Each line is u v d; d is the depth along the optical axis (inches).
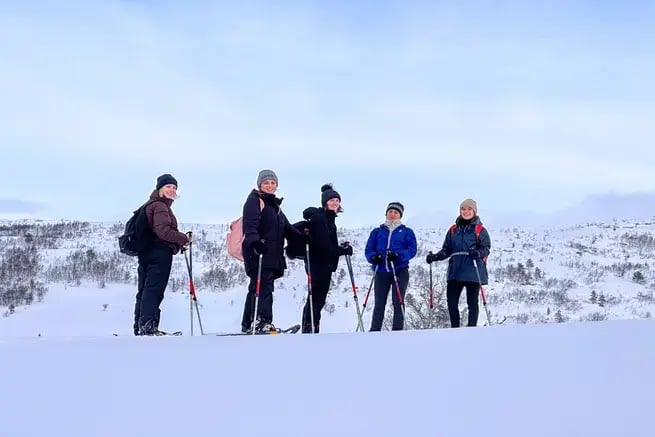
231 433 60.2
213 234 3518.7
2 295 2620.6
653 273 4439.0
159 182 200.5
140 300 203.6
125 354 102.4
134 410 68.3
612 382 76.7
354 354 99.9
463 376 81.9
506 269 3991.1
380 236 247.6
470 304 240.7
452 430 59.5
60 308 2549.2
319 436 58.9
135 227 193.9
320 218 223.6
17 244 3531.0
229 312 1819.6
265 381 81.4
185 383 80.7
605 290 3885.3
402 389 75.9
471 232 239.8
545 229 6397.6
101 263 3225.9
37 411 67.9
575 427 59.3
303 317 222.1
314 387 77.8
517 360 91.2
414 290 705.6
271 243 199.3
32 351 105.4
